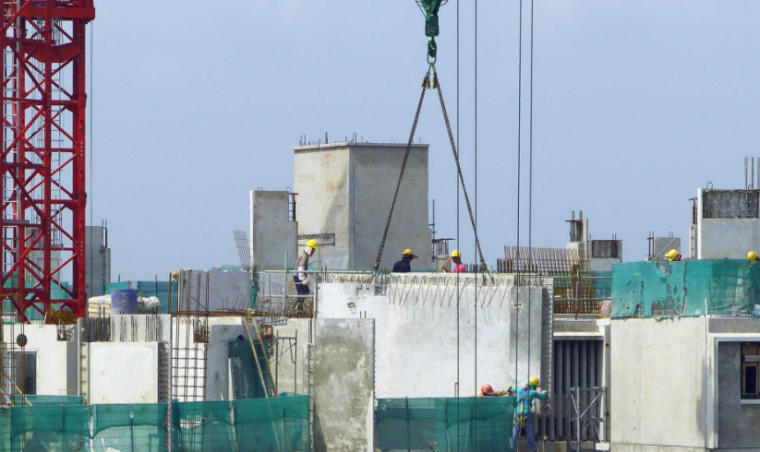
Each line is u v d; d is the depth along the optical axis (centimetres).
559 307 11625
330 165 15812
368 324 9775
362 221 15650
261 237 14762
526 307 10681
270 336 10544
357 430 9738
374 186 15700
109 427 8988
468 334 10838
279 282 12825
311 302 12094
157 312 11900
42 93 14762
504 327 10719
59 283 14850
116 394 10400
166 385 10306
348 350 9800
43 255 15288
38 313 15125
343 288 11238
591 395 10812
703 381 9638
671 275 10094
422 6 10600
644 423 10294
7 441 8881
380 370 11050
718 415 9575
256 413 9350
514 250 11581
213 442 9138
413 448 9781
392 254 15712
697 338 9725
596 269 15300
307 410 9756
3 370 10150
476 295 10775
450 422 9856
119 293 11506
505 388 10662
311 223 16025
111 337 10769
